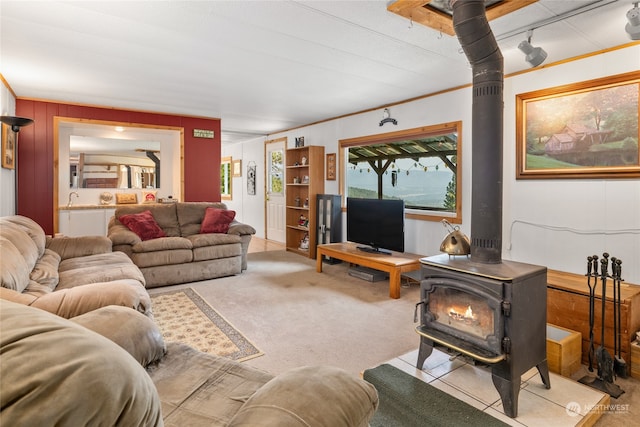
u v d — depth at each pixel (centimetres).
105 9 232
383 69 349
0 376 51
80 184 566
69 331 63
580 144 310
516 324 180
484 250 209
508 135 358
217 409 121
